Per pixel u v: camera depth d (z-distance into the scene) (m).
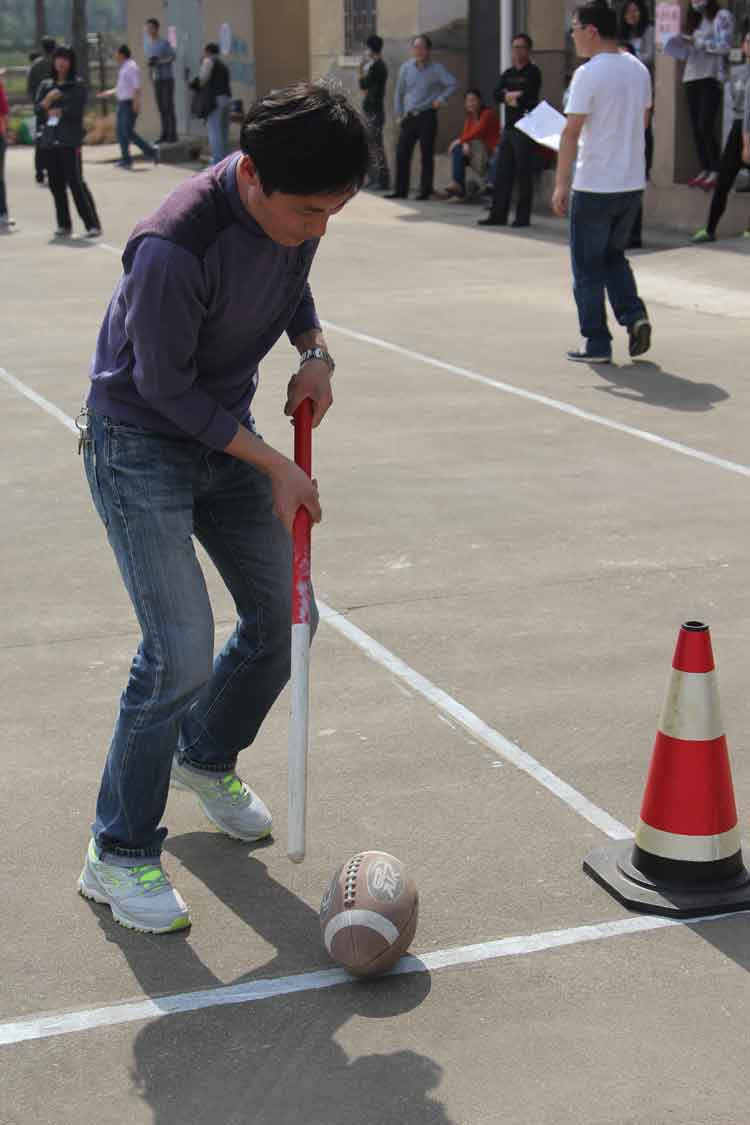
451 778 4.70
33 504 7.69
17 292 14.41
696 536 7.05
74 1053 3.42
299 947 3.84
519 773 4.73
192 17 30.03
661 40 18.08
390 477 8.03
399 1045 3.44
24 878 4.17
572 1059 3.38
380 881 3.66
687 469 8.17
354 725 5.07
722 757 4.05
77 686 5.44
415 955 3.79
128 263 3.51
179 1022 3.53
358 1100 3.26
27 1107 3.24
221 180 3.48
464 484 7.90
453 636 5.85
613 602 6.21
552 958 3.77
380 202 22.03
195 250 3.44
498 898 4.04
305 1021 3.53
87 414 3.82
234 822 4.34
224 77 25.45
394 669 5.53
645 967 3.73
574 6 20.50
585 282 10.62
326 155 3.26
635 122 10.27
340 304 13.41
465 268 15.55
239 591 4.08
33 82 35.25
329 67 25.05
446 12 22.55
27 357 11.35
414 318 12.67
